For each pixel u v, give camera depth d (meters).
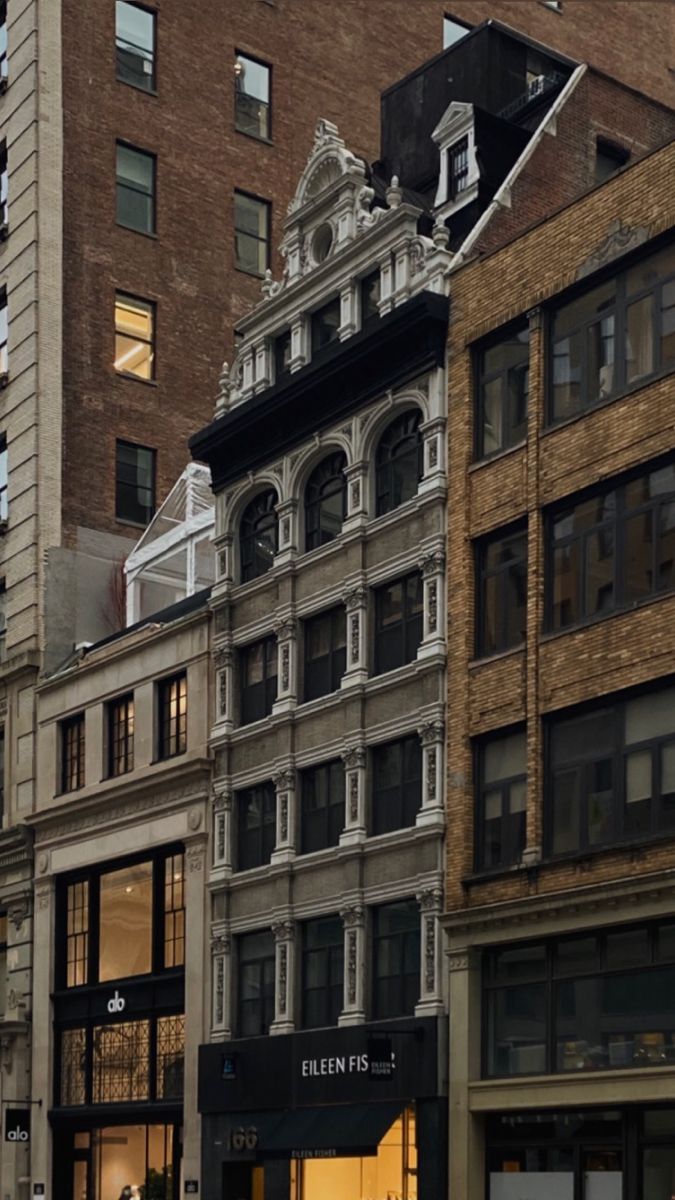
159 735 48.91
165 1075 46.69
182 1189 44.84
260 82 64.94
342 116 66.44
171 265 61.22
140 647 49.72
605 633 35.06
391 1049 38.16
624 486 35.41
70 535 56.66
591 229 36.62
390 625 41.19
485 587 38.62
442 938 37.88
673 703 33.59
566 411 37.09
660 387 34.62
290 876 42.56
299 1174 41.03
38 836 53.19
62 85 59.69
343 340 43.25
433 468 39.94
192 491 55.25
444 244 41.09
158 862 48.22
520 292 38.28
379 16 68.12
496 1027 36.69
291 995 41.94
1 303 59.62
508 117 46.31
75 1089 50.09
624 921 33.69
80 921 51.41
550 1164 35.28
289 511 44.50
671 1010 32.91
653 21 75.19
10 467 57.91
